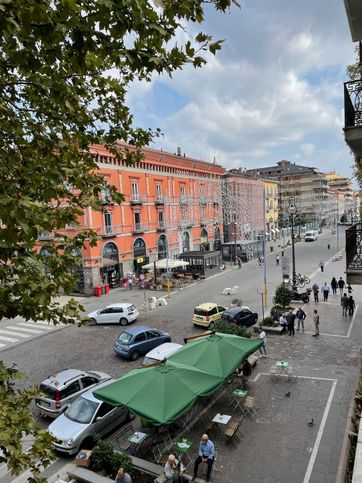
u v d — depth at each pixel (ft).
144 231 137.28
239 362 42.88
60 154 21.30
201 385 36.27
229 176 199.62
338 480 22.44
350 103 28.63
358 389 33.96
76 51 12.09
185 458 35.58
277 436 38.19
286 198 343.26
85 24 11.69
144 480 32.01
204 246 180.55
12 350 66.59
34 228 12.73
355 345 62.49
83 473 32.01
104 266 115.55
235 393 43.14
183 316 85.51
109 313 80.89
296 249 206.90
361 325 72.59
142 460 33.65
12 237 12.31
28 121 20.30
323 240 251.60
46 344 69.46
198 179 175.11
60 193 19.20
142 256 137.39
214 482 32.01
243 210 191.93
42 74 18.43
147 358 52.08
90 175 22.81
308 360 57.16
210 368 40.42
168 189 152.97
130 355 59.77
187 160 165.37
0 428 12.84
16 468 12.79
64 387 42.88
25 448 36.04
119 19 11.44
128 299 104.88
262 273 134.72
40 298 17.76
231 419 41.70
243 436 38.58
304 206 358.23
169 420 31.48
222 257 169.68
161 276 132.98
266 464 34.01
